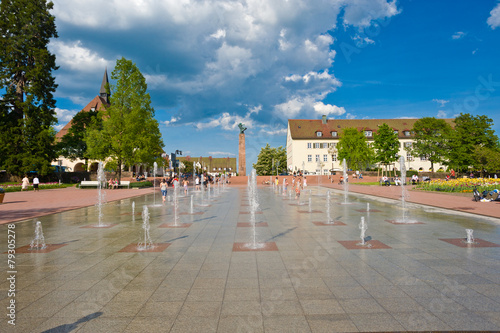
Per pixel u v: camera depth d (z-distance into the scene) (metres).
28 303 4.55
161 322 3.91
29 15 47.25
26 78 46.91
